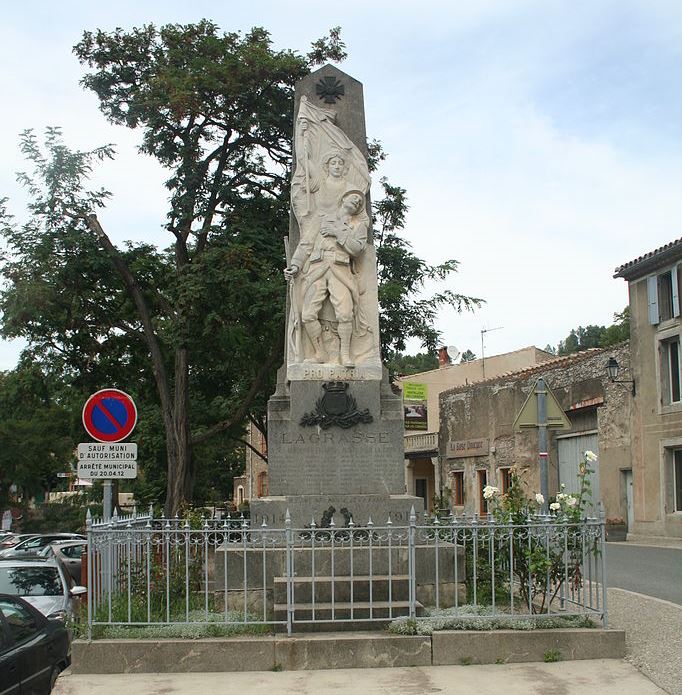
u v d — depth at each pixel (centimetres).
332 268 1150
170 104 1959
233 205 2136
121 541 920
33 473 4891
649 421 2653
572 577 914
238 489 5444
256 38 2097
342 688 752
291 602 855
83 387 2245
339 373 1127
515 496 991
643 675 783
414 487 4566
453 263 2230
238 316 1911
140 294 2039
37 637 862
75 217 1952
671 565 1777
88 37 2127
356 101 1237
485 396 3716
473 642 834
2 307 1881
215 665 819
